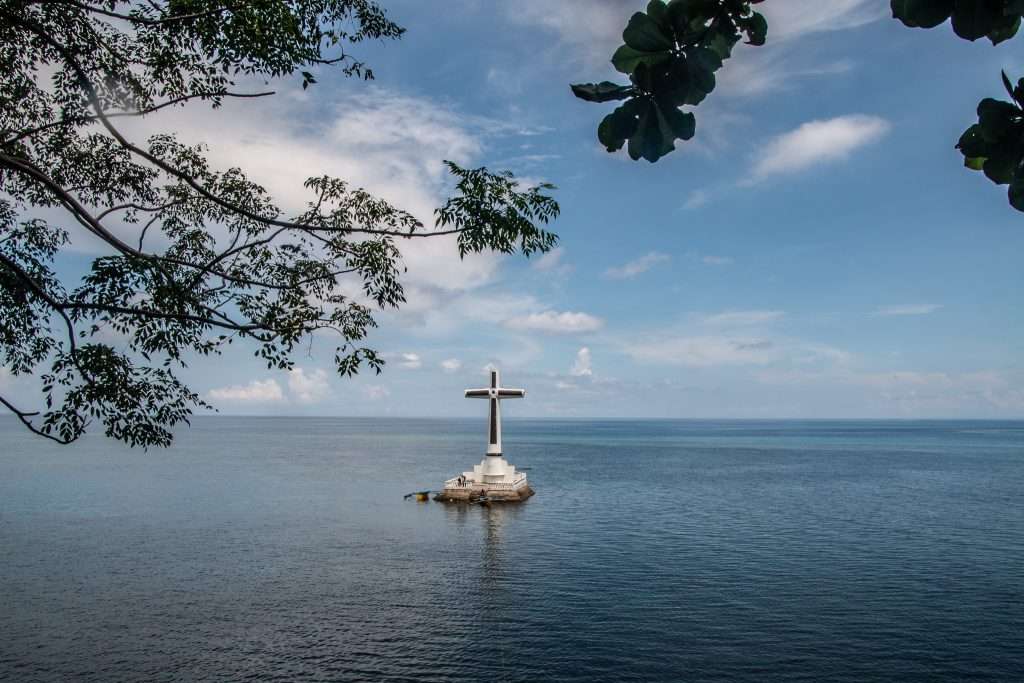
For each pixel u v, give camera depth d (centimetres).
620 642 2859
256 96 1027
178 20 973
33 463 12194
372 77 1153
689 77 153
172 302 1055
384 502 7050
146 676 2552
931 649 2750
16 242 1241
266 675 2558
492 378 7481
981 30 132
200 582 3838
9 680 2514
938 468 11712
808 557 4412
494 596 3544
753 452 16912
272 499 7306
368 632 3003
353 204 1110
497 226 998
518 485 7438
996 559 4344
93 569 4134
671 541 4969
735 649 2764
